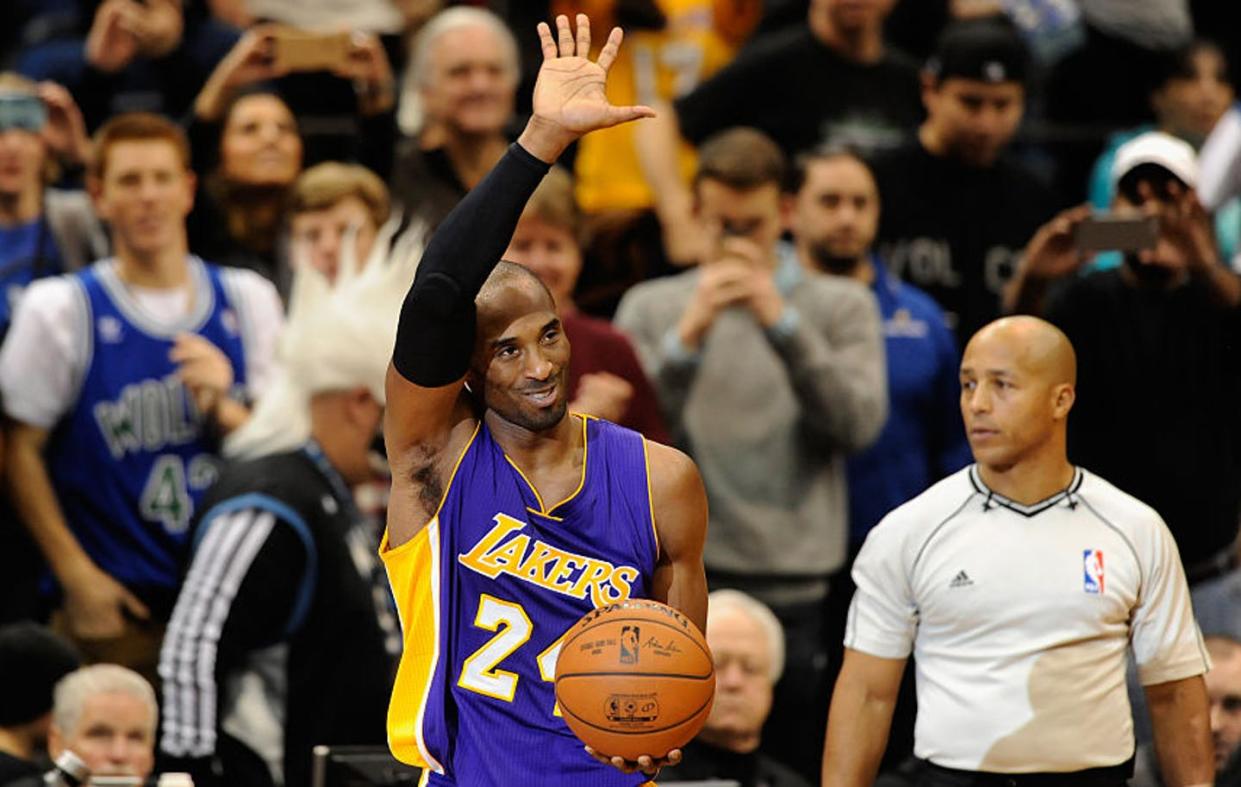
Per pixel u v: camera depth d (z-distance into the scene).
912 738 13.52
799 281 14.80
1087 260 14.51
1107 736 9.91
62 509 14.19
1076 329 14.51
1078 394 14.55
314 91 16.64
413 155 16.09
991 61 15.96
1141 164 14.42
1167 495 14.53
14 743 12.16
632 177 17.73
